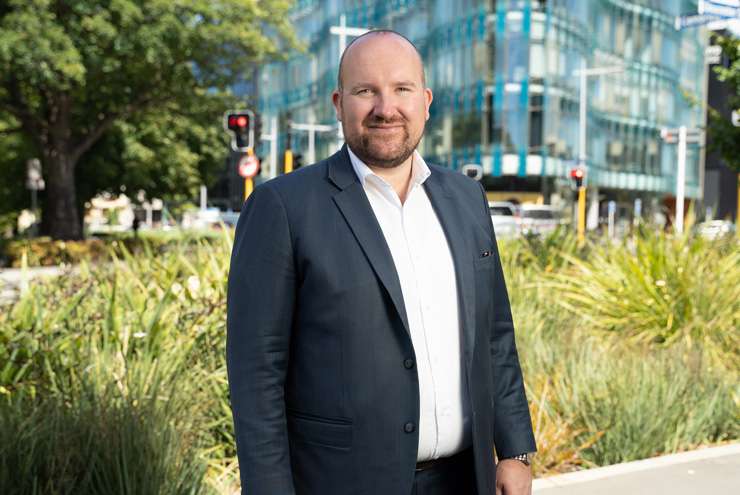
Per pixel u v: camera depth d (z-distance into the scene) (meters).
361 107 1.88
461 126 42.03
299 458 1.83
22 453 3.39
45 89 24.03
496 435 2.13
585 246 11.91
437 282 1.93
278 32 26.25
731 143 14.77
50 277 6.17
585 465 4.75
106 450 3.47
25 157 28.16
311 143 45.22
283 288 1.81
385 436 1.80
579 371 5.34
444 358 1.92
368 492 1.79
